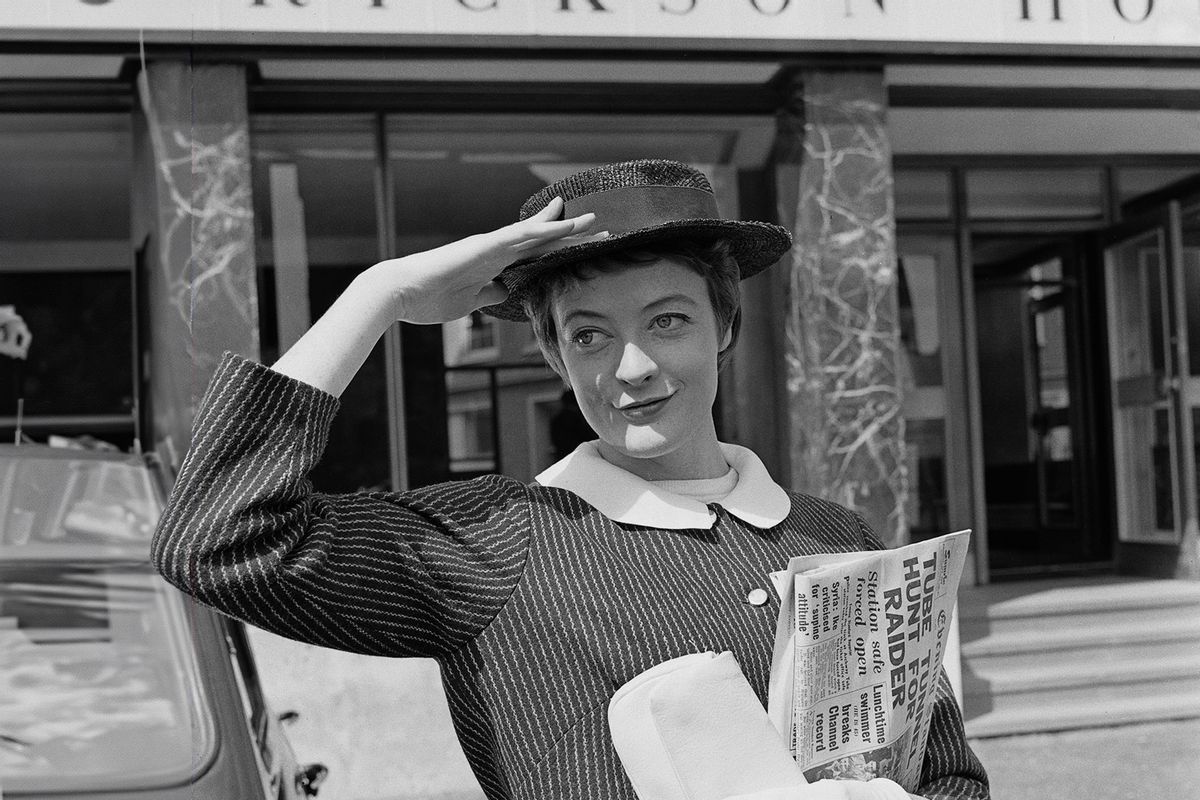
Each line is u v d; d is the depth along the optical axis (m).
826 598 1.05
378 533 1.08
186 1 4.83
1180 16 5.51
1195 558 6.87
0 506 2.44
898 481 5.39
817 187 5.38
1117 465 7.53
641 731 1.01
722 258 1.22
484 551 1.13
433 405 5.63
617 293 1.17
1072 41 5.45
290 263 5.44
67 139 5.89
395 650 1.09
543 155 5.65
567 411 5.71
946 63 5.45
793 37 5.24
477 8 4.98
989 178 7.26
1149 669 5.88
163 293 5.02
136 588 2.30
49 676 2.06
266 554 0.98
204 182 4.97
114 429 7.56
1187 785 4.63
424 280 1.13
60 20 4.75
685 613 1.14
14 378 7.46
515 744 1.10
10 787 1.76
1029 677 5.78
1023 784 4.73
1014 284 8.12
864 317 5.40
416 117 5.52
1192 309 7.07
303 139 5.45
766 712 1.09
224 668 2.14
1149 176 7.37
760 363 5.65
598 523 1.19
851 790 1.00
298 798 1.96
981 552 7.16
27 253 7.46
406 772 4.80
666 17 5.12
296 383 1.05
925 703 1.16
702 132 5.72
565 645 1.11
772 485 1.32
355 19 4.92
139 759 1.86
